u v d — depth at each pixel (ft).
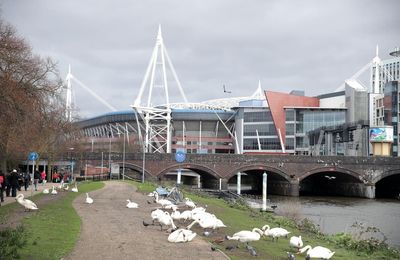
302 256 98.89
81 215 139.64
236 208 230.68
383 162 454.81
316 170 457.68
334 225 232.94
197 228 124.57
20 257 74.08
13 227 101.76
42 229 103.35
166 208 170.09
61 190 239.50
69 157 459.73
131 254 83.61
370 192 448.24
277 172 457.68
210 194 333.83
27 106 196.95
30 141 284.41
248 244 103.04
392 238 194.39
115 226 117.39
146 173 460.96
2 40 194.90
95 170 457.68
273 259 90.74
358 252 126.21
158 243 95.66
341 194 490.08
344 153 616.39
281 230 116.57
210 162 460.55
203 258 83.56
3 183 165.58
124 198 214.90
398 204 364.17
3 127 194.08
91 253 82.74
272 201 375.45
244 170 460.14
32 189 234.99
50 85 253.03
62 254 80.12
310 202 375.66
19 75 217.36
